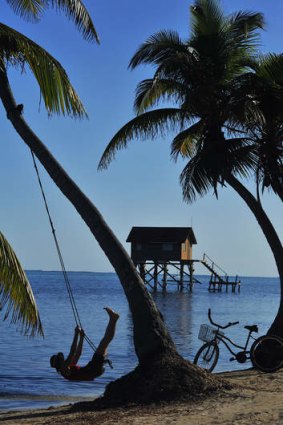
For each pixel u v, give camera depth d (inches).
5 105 412.2
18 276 330.6
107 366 726.5
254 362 505.0
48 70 396.5
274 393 391.2
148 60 608.7
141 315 398.6
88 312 1806.1
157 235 2802.7
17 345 957.8
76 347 385.4
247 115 573.9
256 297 3334.2
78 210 410.9
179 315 1716.3
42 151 407.5
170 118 625.9
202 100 592.7
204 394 376.2
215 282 3592.5
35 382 626.2
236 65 628.4
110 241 406.0
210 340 506.9
